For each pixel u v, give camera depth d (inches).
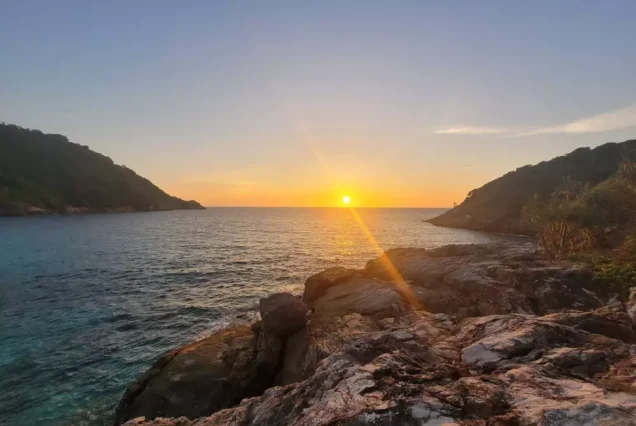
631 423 153.7
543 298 647.8
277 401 259.4
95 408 528.7
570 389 201.6
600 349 264.4
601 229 1300.4
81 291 1135.0
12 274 1357.0
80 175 6555.1
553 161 4308.6
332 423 184.7
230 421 266.4
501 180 4670.3
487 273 797.9
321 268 1622.8
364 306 692.1
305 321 636.7
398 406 189.9
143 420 353.4
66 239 2477.9
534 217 1488.7
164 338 780.0
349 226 4579.2
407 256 1167.6
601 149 4040.4
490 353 271.3
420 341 326.3
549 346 275.6
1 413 512.1
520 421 168.7
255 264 1690.5
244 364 562.9
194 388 514.6
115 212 6727.4
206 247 2263.8
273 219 6338.6
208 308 991.6
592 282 666.8
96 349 716.7
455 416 179.9
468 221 4338.1
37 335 776.9
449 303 718.5
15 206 4822.8
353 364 266.5
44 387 577.9
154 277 1362.0
